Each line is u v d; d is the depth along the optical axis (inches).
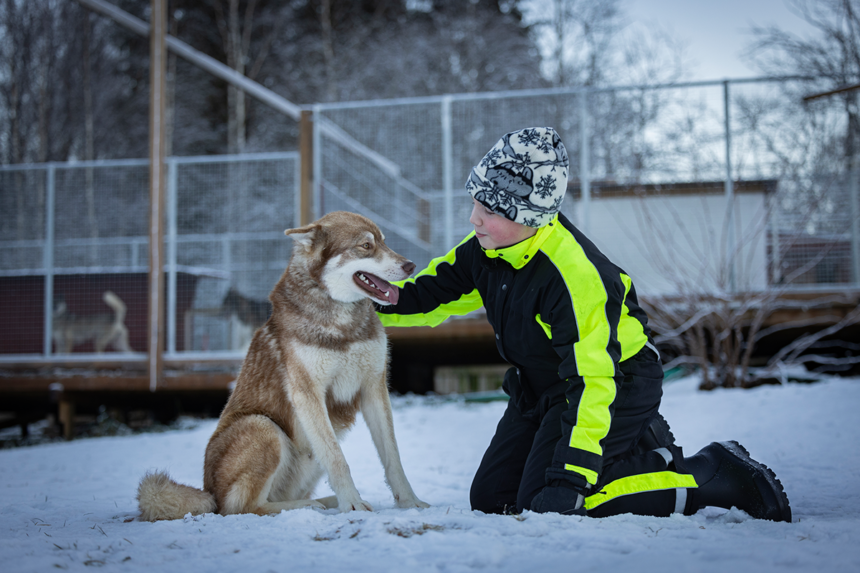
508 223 93.7
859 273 314.5
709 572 55.0
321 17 966.4
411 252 343.3
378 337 114.5
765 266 319.3
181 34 928.3
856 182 315.9
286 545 73.8
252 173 372.5
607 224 331.0
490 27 868.0
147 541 79.4
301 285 113.0
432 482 153.9
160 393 372.2
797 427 194.9
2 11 758.5
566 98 336.2
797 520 90.3
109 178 386.9
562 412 94.1
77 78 816.3
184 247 369.1
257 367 115.5
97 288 364.8
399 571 60.1
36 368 348.8
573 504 83.9
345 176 350.9
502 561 62.2
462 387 572.1
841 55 486.9
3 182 380.2
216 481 107.0
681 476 89.7
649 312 306.0
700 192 324.2
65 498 139.7
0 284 363.6
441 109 346.6
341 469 104.7
